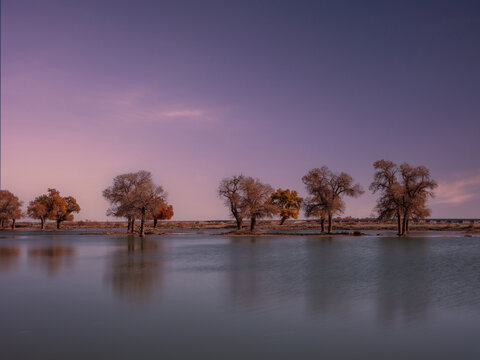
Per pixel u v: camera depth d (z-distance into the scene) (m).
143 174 84.19
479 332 10.81
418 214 70.06
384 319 12.11
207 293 16.34
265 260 30.41
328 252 38.03
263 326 11.37
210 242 57.25
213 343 9.91
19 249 43.06
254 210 81.81
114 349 9.51
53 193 118.62
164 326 11.41
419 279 20.34
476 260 30.08
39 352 9.31
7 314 12.87
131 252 38.62
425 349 9.50
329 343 9.92
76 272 23.34
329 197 77.00
